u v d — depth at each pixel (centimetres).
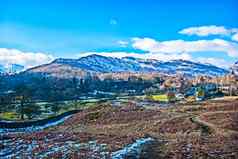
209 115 10462
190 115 11294
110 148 4931
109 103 17138
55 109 16288
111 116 13075
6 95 18012
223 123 8869
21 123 12194
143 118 12194
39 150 4916
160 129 9081
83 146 5138
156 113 13300
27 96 17250
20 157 4497
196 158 4588
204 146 5328
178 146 5228
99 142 5491
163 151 4862
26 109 13938
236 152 5050
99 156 4419
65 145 5266
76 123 12681
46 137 6134
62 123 13138
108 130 9719
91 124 12194
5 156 4597
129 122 11675
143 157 4512
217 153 4912
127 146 5091
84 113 14212
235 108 12738
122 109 14325
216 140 6062
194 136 6894
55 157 4419
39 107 15925
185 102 19175
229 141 5962
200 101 18862
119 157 4391
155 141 5647
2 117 13562
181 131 8488
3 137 6034
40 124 13050
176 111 13775
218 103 15800
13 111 15000
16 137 6106
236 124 8656
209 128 8450
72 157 4369
